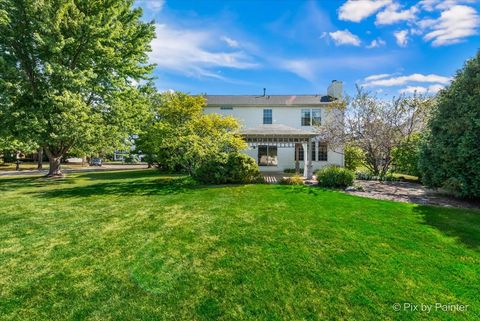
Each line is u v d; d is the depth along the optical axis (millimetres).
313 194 9430
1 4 12602
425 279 3545
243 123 19344
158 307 2994
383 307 2965
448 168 8352
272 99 22547
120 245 4785
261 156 21188
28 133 13445
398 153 14930
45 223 6152
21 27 13359
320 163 20797
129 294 3248
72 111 13445
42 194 10086
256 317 2820
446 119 8344
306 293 3240
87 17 14133
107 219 6469
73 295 3232
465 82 7961
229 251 4492
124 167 31891
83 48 14648
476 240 4902
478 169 7660
